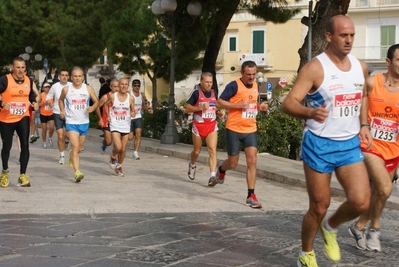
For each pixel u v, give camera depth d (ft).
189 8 66.95
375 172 21.86
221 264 20.26
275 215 29.96
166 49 106.52
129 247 22.34
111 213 29.12
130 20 106.73
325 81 17.60
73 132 39.14
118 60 109.81
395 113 21.84
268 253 21.90
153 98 111.55
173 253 21.59
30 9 149.18
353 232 22.88
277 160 51.67
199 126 38.60
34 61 161.27
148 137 77.00
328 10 57.11
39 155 55.67
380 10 149.28
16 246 22.24
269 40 165.17
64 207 30.37
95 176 42.86
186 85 178.60
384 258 21.65
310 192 18.16
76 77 39.40
